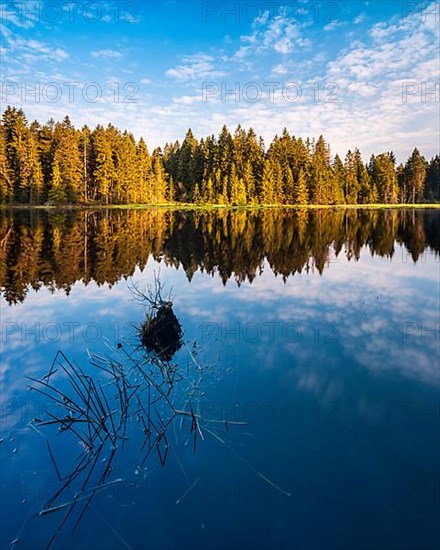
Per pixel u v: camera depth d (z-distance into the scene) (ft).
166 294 29.17
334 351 18.65
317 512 9.57
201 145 206.18
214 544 8.87
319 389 15.16
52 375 16.93
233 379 16.08
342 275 35.40
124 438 12.61
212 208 180.24
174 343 19.79
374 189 231.71
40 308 26.23
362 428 12.62
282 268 39.09
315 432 12.53
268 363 17.46
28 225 84.53
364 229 81.00
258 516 9.52
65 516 9.75
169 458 11.60
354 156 231.30
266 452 11.68
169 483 10.68
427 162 241.76
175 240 63.21
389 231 75.92
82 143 172.55
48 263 42.45
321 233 73.36
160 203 197.47
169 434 12.71
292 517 9.46
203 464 11.34
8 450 12.17
